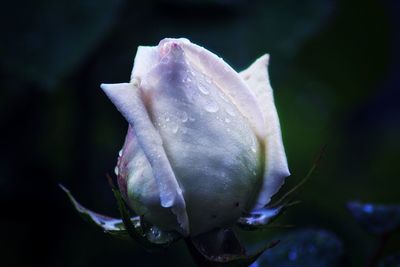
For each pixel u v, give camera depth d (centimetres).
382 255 31
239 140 25
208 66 25
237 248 25
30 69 41
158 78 25
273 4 46
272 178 25
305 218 45
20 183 42
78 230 43
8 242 44
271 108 26
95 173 45
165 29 44
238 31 44
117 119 46
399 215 31
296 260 31
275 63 46
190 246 25
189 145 25
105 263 43
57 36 41
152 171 25
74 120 45
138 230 25
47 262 43
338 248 31
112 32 43
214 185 25
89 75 44
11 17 41
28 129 45
